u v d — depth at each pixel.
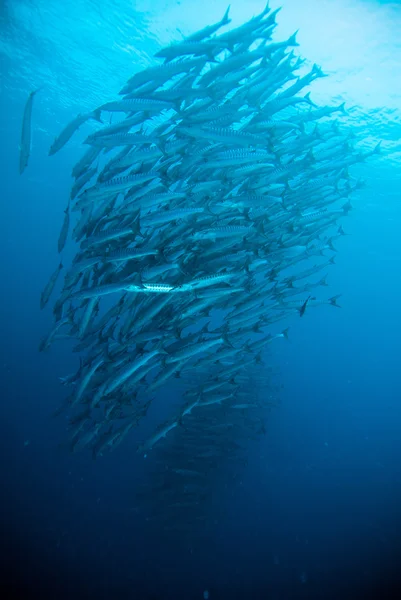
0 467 16.00
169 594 11.47
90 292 6.02
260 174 7.17
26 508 14.02
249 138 6.39
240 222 6.89
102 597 10.93
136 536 13.36
